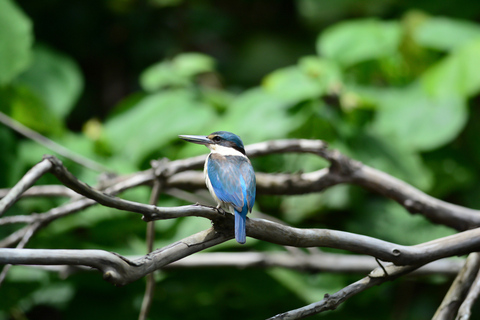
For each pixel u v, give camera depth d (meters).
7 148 10.60
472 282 5.88
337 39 12.34
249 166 6.02
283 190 7.88
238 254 9.09
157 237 10.23
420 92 11.56
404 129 10.72
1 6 10.38
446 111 10.67
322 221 10.88
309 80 10.84
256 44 15.96
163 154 11.20
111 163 10.80
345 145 10.77
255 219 4.97
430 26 12.50
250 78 15.56
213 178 5.84
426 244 5.48
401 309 11.41
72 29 15.04
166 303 10.53
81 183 4.32
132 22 15.12
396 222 10.63
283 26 16.48
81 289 10.73
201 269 10.45
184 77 12.16
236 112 10.97
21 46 10.40
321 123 10.74
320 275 10.27
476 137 11.51
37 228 6.78
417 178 10.62
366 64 12.16
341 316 10.63
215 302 10.52
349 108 10.92
